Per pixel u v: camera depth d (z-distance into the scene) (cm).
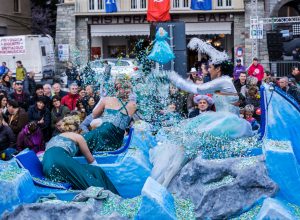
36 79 3080
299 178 610
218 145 683
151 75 992
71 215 599
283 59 2648
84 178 717
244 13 3334
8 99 1253
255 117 1194
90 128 1036
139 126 848
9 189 614
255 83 1355
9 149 1046
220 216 610
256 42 2892
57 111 1234
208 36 3444
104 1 3416
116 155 805
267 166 614
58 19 3459
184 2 3381
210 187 623
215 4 3347
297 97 1364
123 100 907
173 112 984
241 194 612
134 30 3441
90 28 3472
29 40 3078
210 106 855
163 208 588
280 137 671
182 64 1354
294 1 3559
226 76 750
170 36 1347
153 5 3256
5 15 4075
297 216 585
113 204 624
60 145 753
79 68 1453
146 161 755
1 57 3112
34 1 4366
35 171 741
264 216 565
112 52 3562
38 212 603
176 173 696
